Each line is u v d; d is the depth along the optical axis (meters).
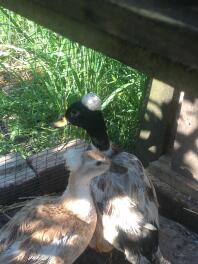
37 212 0.54
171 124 0.69
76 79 0.79
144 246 0.55
